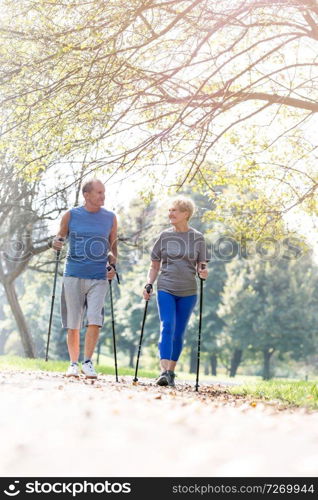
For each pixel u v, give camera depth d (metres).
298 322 55.56
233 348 55.97
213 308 56.59
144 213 31.14
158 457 2.98
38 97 10.80
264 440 3.59
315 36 11.75
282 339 55.69
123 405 5.18
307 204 15.37
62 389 6.45
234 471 2.69
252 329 55.41
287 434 3.88
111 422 4.12
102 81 10.66
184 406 5.60
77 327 8.69
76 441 3.36
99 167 10.96
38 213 19.64
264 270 55.62
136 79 10.84
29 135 11.06
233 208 16.48
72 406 4.86
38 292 56.62
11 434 3.54
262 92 12.99
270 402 7.72
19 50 11.13
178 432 3.81
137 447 3.23
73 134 10.98
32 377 7.75
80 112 10.80
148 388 8.12
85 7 10.70
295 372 67.38
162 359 8.92
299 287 56.00
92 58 10.34
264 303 55.69
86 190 8.63
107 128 10.91
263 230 15.81
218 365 70.00
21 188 16.70
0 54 10.98
